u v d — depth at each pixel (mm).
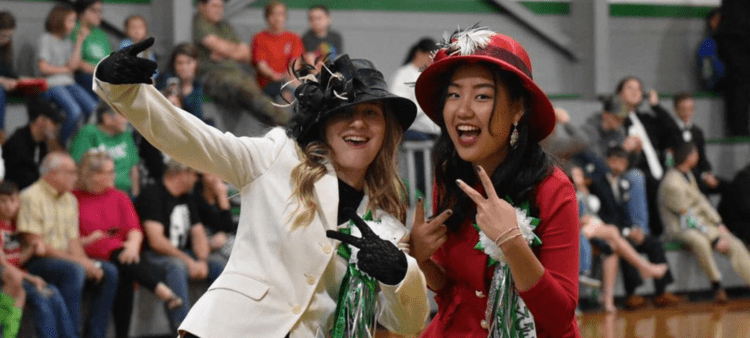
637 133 7363
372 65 2488
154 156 5605
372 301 2367
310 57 6645
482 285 2314
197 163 2238
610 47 8984
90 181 5129
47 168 4961
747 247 7320
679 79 9219
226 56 6477
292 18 7773
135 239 5145
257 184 2340
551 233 2217
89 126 5492
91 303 4984
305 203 2311
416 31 8242
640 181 6820
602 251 6484
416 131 6086
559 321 2150
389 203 2498
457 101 2227
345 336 2359
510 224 2107
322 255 2320
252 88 6375
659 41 9148
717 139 8273
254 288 2271
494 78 2195
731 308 6598
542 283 2111
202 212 5504
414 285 2271
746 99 8516
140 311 5293
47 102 5469
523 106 2238
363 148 2418
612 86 9000
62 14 6051
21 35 6711
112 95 2078
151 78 2104
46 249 4891
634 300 6613
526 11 8516
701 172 7652
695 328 5711
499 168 2264
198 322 2240
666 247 6988
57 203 4984
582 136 6801
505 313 2254
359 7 8031
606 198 6590
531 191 2238
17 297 4688
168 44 6863
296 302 2293
